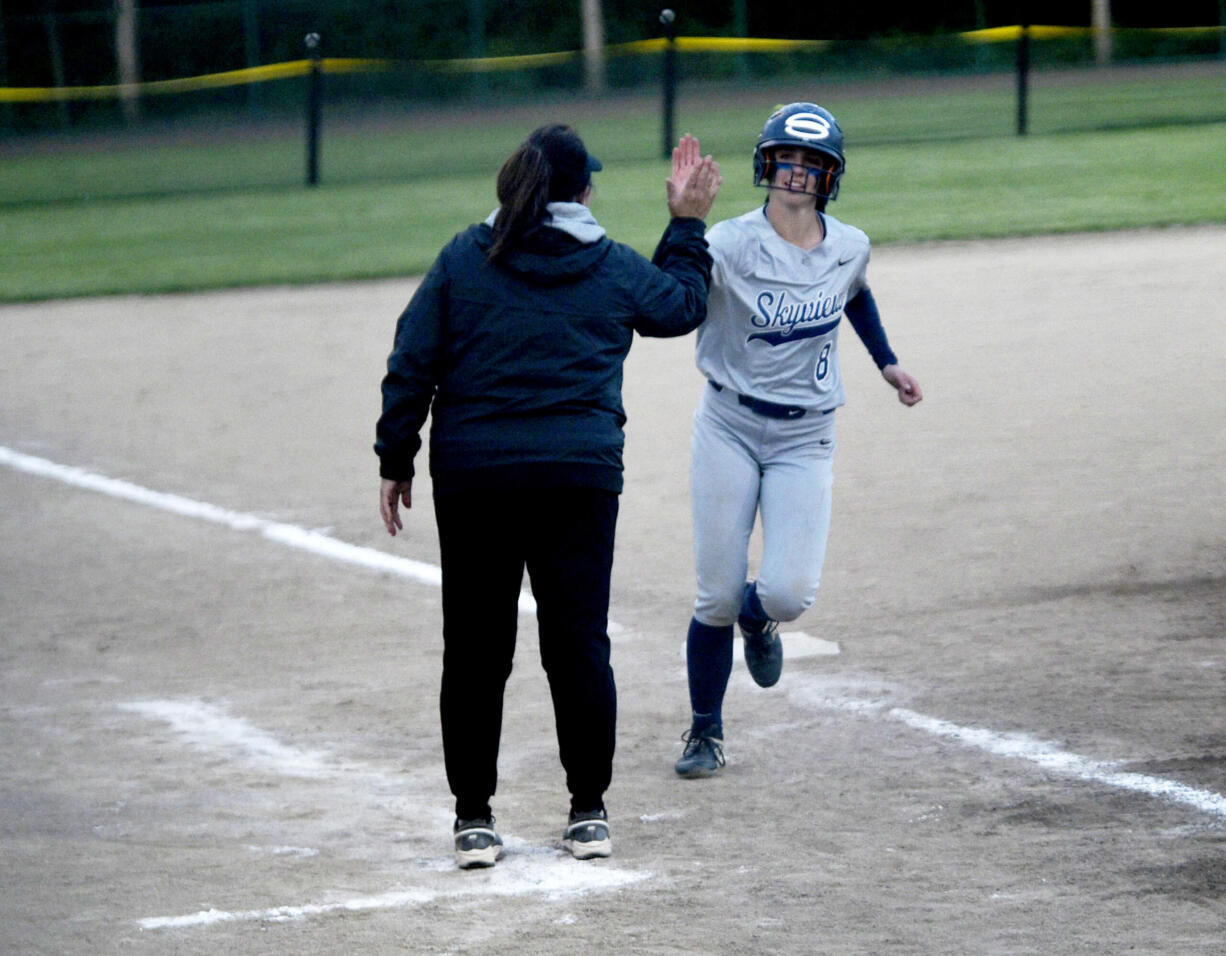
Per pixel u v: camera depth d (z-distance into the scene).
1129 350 39.53
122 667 24.66
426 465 36.03
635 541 29.58
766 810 17.28
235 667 24.39
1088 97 94.94
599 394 15.34
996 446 33.06
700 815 17.25
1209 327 41.03
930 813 16.75
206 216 78.06
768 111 100.31
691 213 16.31
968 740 19.05
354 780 19.22
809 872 15.15
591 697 15.66
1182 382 36.38
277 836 17.12
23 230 78.00
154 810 18.17
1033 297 46.22
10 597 28.70
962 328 43.47
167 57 124.38
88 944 13.66
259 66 124.00
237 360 47.81
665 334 15.98
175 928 14.05
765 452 18.39
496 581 15.53
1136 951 12.80
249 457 37.59
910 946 13.12
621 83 116.88
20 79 124.50
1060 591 24.94
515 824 17.36
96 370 47.81
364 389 43.41
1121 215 57.75
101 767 19.97
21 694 23.52
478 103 116.94
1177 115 83.81
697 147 16.30
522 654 24.38
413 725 21.34
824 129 17.47
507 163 15.32
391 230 69.75
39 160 109.31
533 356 15.10
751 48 115.50
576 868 15.68
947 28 126.19
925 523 28.81
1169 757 17.92
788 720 20.47
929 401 37.00
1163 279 46.88
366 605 27.25
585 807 16.09
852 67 114.38
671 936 13.55
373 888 15.21
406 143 100.81
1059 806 16.64
